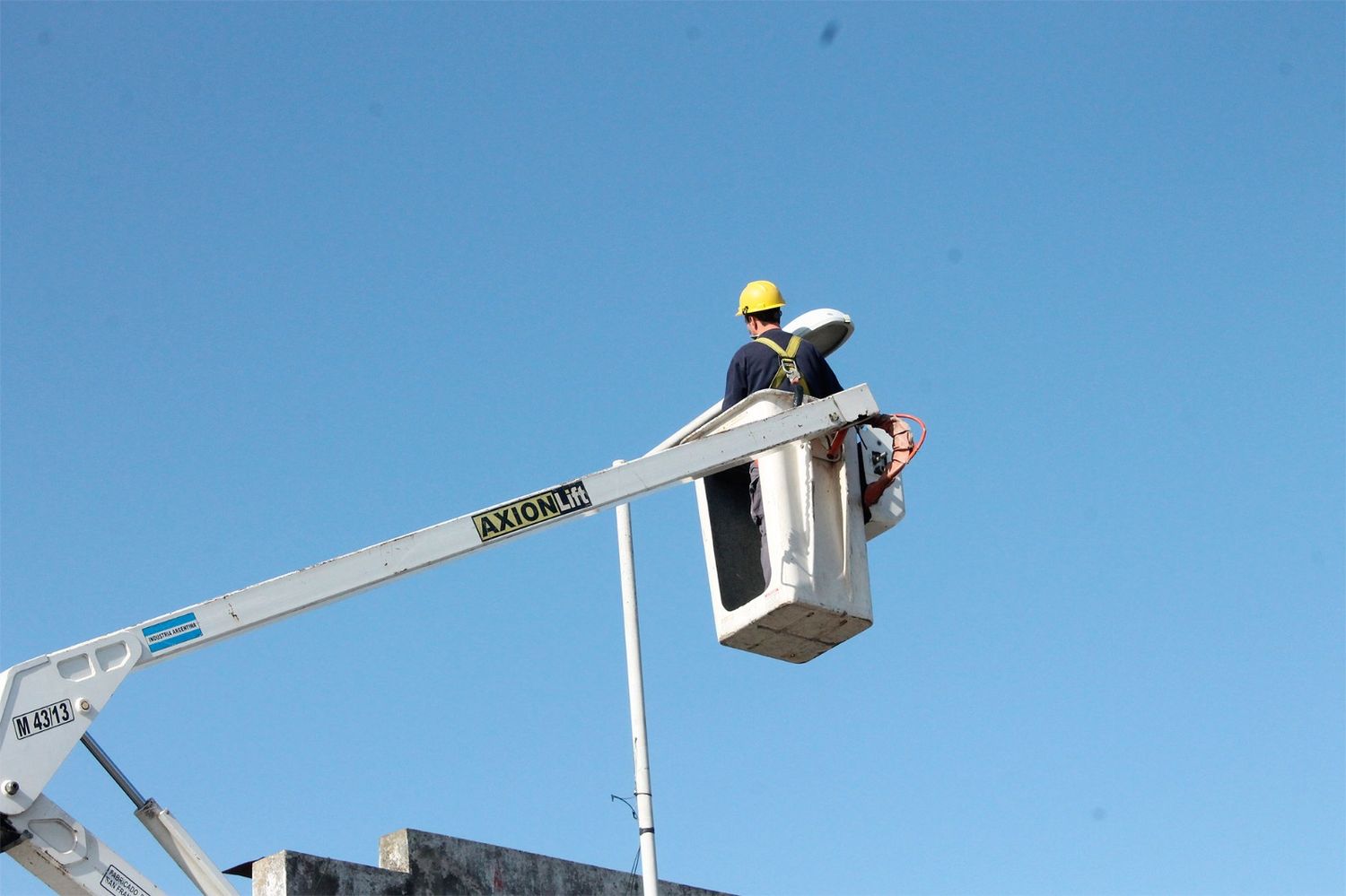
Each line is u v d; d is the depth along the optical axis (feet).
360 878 45.65
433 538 34.99
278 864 44.16
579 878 51.88
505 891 49.47
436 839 48.37
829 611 37.83
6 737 30.55
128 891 31.14
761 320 42.60
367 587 34.30
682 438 40.70
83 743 31.73
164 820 32.35
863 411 38.73
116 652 32.01
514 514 35.70
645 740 44.47
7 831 30.17
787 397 39.47
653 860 43.09
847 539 38.73
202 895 32.19
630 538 46.83
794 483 38.52
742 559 41.81
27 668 31.17
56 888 30.81
